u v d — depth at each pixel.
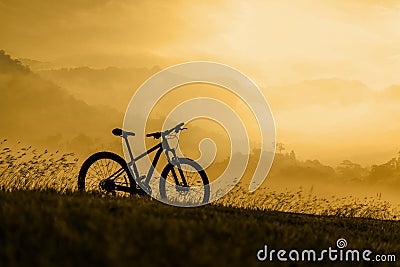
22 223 8.20
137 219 9.26
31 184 13.98
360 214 17.36
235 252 7.88
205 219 10.46
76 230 8.19
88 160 13.90
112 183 13.91
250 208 15.32
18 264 6.80
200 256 7.38
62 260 7.00
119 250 7.17
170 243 7.84
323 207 16.91
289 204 16.45
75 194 12.98
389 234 13.41
